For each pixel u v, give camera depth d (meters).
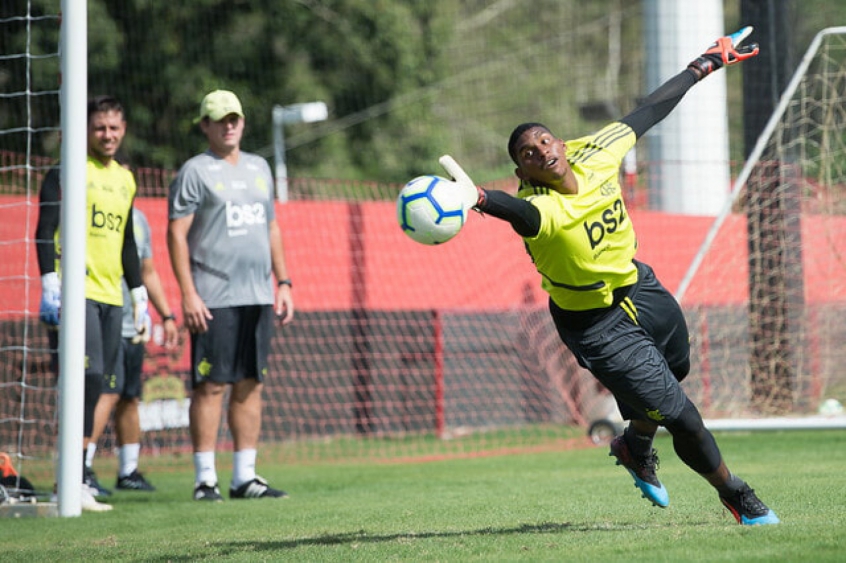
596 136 18.12
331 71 95.06
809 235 46.34
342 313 49.34
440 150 101.00
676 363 18.92
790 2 49.44
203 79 85.75
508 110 127.94
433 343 50.88
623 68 140.62
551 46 135.38
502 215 16.25
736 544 15.41
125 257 29.17
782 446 38.31
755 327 44.69
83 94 26.20
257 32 90.38
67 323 26.34
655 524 19.09
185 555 18.31
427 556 16.27
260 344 29.28
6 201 42.31
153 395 45.31
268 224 29.91
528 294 53.00
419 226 15.56
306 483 33.50
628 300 17.88
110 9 84.00
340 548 17.88
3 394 41.75
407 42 96.75
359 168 97.19
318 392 48.66
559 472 32.75
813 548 14.80
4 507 26.59
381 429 49.75
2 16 74.19
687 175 60.56
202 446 29.53
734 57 19.78
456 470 36.22
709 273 48.56
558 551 15.81
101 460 44.78
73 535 22.70
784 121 47.09
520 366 52.44
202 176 28.77
